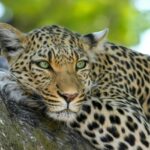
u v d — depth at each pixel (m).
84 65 12.85
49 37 12.75
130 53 14.88
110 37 26.36
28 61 12.59
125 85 14.11
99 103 12.80
